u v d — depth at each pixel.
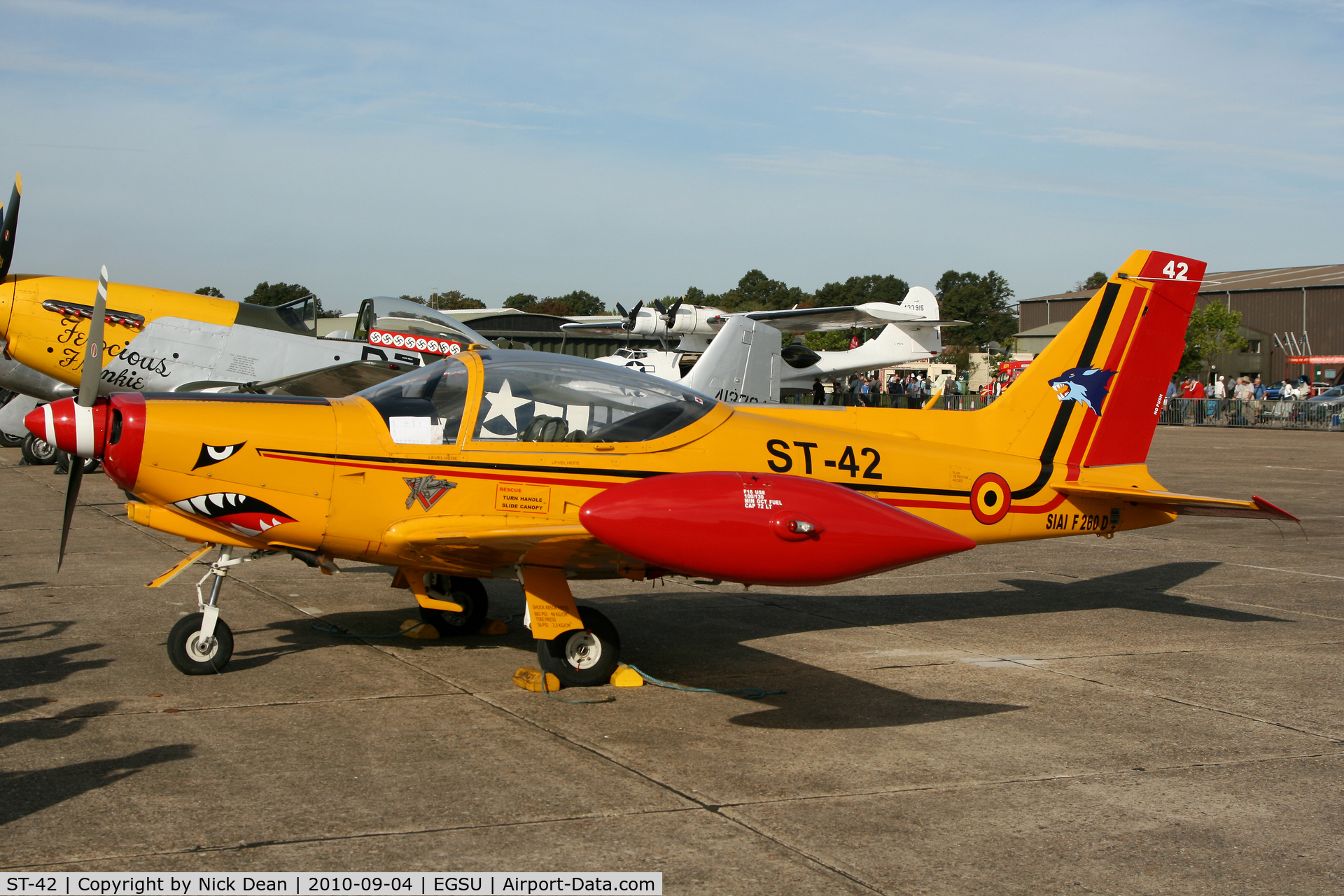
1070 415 6.44
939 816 3.38
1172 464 18.81
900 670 5.32
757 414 5.94
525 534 4.39
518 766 3.74
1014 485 6.23
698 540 4.02
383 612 6.28
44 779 3.46
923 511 5.96
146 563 7.72
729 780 3.66
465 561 4.96
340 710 4.36
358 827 3.15
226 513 4.73
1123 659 5.60
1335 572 8.51
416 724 4.20
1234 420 32.72
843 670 5.30
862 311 30.22
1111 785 3.70
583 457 5.11
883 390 44.53
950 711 4.59
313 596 6.72
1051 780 3.74
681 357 30.00
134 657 5.09
